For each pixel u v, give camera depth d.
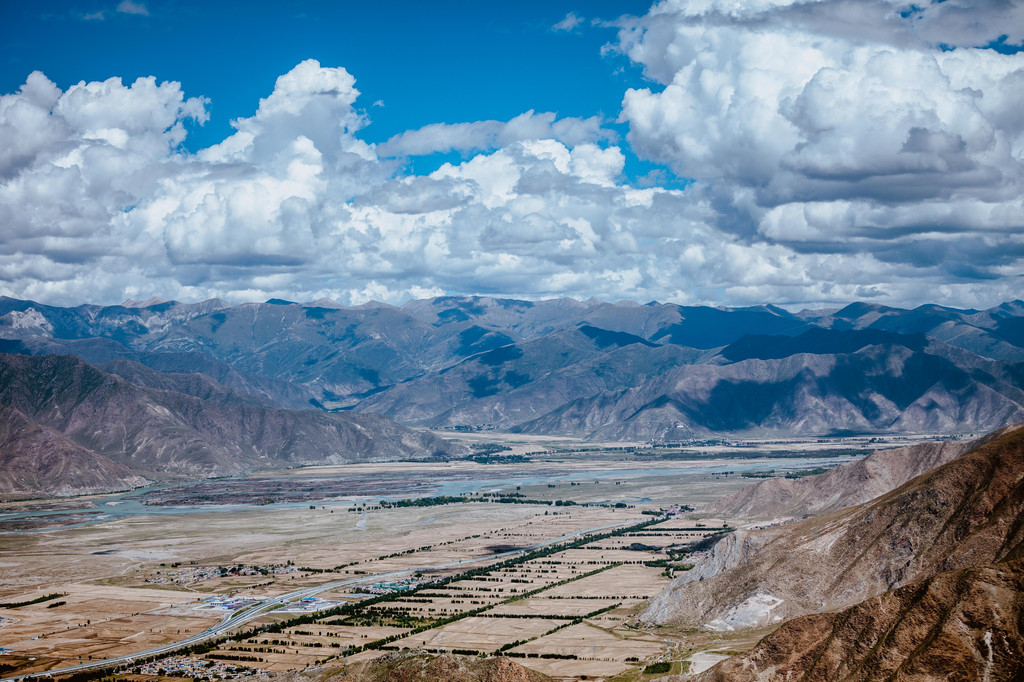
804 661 167.62
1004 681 139.62
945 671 144.25
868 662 154.50
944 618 151.00
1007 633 144.38
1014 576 151.12
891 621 161.50
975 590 151.00
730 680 170.75
